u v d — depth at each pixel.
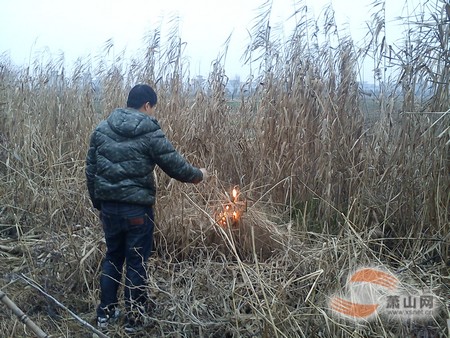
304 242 4.42
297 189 5.23
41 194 5.44
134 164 3.42
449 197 4.20
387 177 4.75
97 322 3.58
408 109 4.56
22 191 5.61
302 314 3.17
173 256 4.38
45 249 4.47
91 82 7.22
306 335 3.11
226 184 5.37
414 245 4.27
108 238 3.62
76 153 6.18
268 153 5.35
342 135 5.03
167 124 5.43
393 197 4.67
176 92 5.69
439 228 4.17
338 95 5.22
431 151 4.34
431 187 4.29
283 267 3.85
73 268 4.15
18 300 3.80
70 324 3.56
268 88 5.51
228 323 3.35
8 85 7.91
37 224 5.20
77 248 4.45
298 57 5.52
